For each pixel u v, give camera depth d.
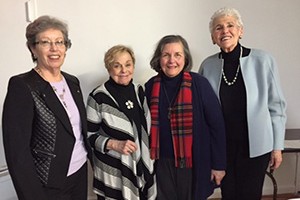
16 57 2.07
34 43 1.18
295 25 2.24
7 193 1.99
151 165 1.56
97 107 1.54
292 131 2.30
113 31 2.12
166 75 1.55
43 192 1.15
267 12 2.20
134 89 1.60
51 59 1.19
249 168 1.58
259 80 1.52
